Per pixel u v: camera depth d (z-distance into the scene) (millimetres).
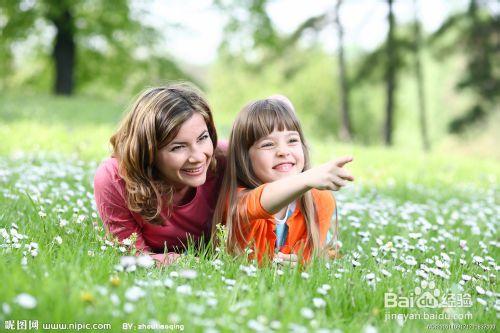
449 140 41125
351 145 12898
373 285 2625
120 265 2443
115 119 13359
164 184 3059
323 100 43562
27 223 3355
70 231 3154
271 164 3133
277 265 2875
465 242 3459
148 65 26719
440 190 7008
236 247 3029
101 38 24203
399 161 9891
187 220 3238
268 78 39281
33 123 10219
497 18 21391
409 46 21219
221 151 3406
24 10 22297
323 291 2400
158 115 2854
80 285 2188
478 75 21969
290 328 2012
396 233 4047
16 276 2166
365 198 5473
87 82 27375
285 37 23391
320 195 3365
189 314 2035
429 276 2953
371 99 43938
